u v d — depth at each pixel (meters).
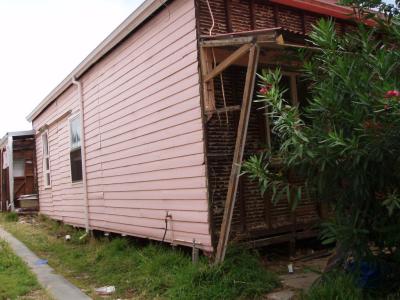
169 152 7.10
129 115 8.44
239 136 5.68
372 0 4.64
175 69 6.89
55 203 13.82
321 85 4.45
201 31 6.39
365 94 3.92
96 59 9.64
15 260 7.89
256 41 5.36
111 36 8.67
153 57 7.53
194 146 6.46
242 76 6.89
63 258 8.54
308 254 7.09
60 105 12.96
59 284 6.53
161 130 7.32
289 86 7.17
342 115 4.18
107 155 9.50
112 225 9.37
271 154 5.36
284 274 5.98
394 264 4.66
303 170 4.55
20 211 16.70
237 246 6.04
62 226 12.79
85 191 10.70
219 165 6.37
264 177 4.75
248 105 5.61
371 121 3.84
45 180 15.06
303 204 7.17
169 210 7.16
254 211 6.73
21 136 17.09
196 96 6.39
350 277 4.54
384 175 4.21
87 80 10.55
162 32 7.24
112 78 9.14
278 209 6.93
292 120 4.37
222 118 6.49
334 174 4.38
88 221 10.62
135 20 7.79
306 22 7.55
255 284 5.31
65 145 12.52
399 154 3.91
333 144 3.91
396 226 4.29
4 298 5.71
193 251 6.38
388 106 3.63
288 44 5.15
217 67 5.99
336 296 4.27
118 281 6.46
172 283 5.73
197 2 6.42
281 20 7.25
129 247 8.30
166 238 7.24
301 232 7.05
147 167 7.80
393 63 4.06
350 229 4.31
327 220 4.73
